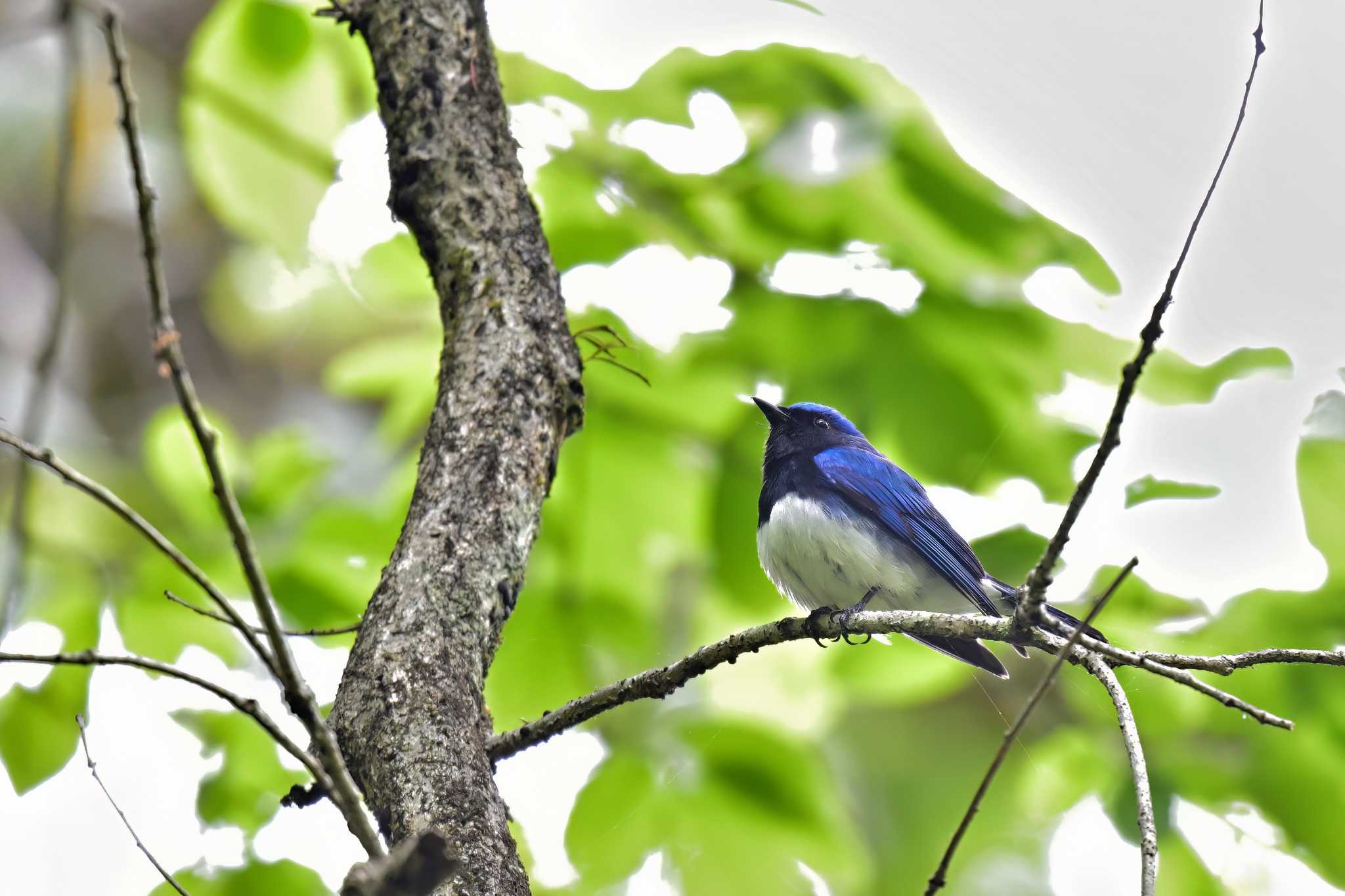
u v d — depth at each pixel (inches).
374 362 401.1
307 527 400.8
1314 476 410.0
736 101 370.9
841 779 496.4
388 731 220.4
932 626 275.0
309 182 348.5
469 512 249.1
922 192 366.3
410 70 285.7
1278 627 415.8
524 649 408.2
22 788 366.6
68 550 390.3
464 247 275.0
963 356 386.3
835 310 388.5
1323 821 410.0
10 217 589.6
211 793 392.2
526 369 265.9
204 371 613.9
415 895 165.9
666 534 410.3
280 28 339.9
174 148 598.2
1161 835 433.1
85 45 548.1
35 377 318.7
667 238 391.2
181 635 391.9
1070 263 375.9
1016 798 491.8
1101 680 246.7
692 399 401.7
